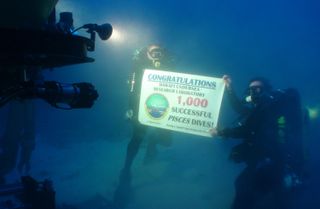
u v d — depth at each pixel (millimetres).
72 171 6129
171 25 11586
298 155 3707
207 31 11555
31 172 5953
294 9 11078
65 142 8078
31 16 1672
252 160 3922
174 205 4930
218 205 4977
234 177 6141
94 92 2260
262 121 3795
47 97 2020
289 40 11320
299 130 3711
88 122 9812
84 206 4730
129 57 11328
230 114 8344
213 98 4617
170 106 4805
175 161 6922
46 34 1605
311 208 4676
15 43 1536
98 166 6438
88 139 8445
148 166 6516
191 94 4699
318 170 5520
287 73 11109
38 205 3250
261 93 3936
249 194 3898
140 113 4902
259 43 11422
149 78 4852
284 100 3730
